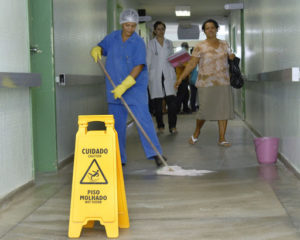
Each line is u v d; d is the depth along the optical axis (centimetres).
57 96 445
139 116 431
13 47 333
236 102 1100
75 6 521
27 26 363
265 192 335
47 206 309
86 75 533
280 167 430
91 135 247
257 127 688
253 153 522
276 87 503
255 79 642
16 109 340
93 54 423
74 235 247
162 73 732
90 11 607
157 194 336
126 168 444
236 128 796
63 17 467
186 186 360
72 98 506
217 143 609
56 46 439
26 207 308
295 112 393
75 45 520
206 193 337
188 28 1562
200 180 382
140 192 343
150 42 735
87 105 586
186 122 914
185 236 246
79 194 247
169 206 304
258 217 276
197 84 581
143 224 267
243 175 398
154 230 256
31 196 337
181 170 420
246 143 606
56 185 373
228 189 348
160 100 750
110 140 246
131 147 595
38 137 429
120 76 425
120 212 260
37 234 254
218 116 571
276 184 360
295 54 382
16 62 338
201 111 579
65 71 472
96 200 246
